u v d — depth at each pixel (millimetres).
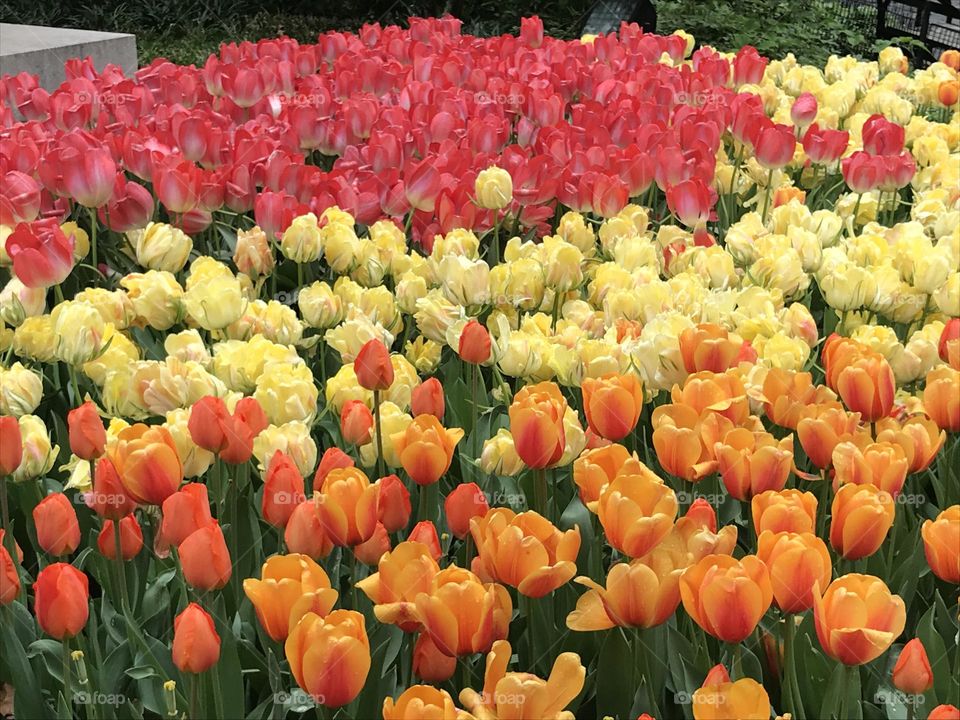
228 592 2049
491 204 3549
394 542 2205
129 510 1850
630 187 4066
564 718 1373
